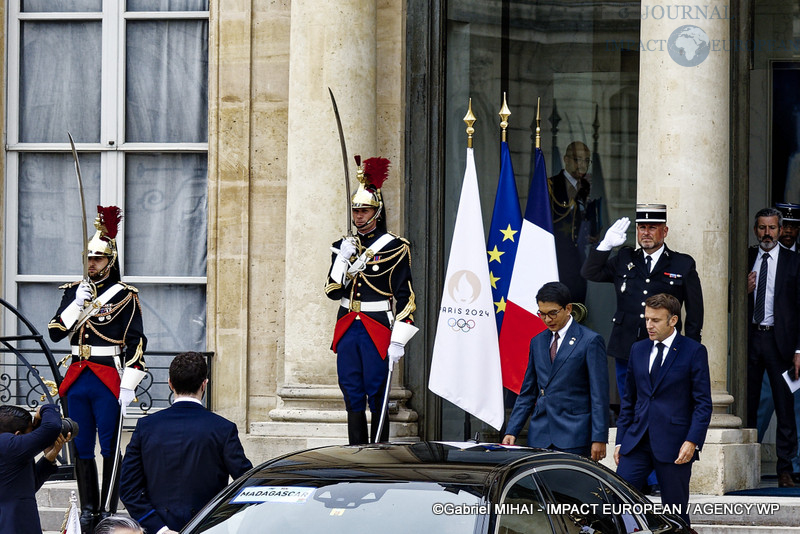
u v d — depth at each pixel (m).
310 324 24.64
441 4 27.11
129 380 21.12
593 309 28.39
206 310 27.44
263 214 26.67
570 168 28.91
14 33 28.78
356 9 25.03
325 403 24.50
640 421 18.81
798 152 28.84
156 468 15.52
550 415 19.39
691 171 23.56
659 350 18.78
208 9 28.19
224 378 26.59
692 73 23.67
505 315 23.75
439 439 26.58
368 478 12.09
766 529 21.08
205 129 28.22
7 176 28.69
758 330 25.94
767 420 28.05
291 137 25.06
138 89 28.48
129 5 28.52
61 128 28.66
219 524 11.97
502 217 24.70
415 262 26.78
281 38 26.77
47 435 16.16
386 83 26.34
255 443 24.34
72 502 15.67
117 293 21.56
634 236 28.67
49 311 28.50
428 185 26.86
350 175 24.88
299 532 11.45
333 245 22.33
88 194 28.50
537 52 29.00
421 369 26.50
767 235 26.02
